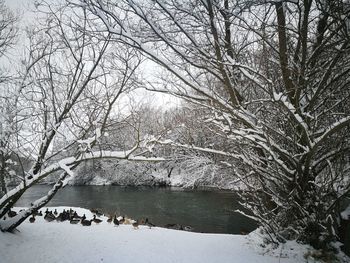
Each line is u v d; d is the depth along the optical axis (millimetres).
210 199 26312
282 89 8344
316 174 8273
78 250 8422
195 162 11844
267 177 8141
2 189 8961
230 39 8047
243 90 8836
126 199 28953
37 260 7387
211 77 8773
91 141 7801
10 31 9734
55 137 9258
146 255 8469
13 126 8430
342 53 6688
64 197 30594
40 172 8188
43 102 8984
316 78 8500
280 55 7230
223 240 10055
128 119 8852
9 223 8617
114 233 10922
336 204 7730
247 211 21266
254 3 6391
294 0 6273
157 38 7176
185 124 8992
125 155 7977
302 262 7496
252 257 8156
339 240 8289
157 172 39000
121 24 6457
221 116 7883
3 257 7148
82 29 7191
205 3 6613
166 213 22172
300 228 8102
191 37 6910
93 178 43031
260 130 7297
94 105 8828
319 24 7621
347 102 8164
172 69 6926
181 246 9453
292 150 7938
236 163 9508
